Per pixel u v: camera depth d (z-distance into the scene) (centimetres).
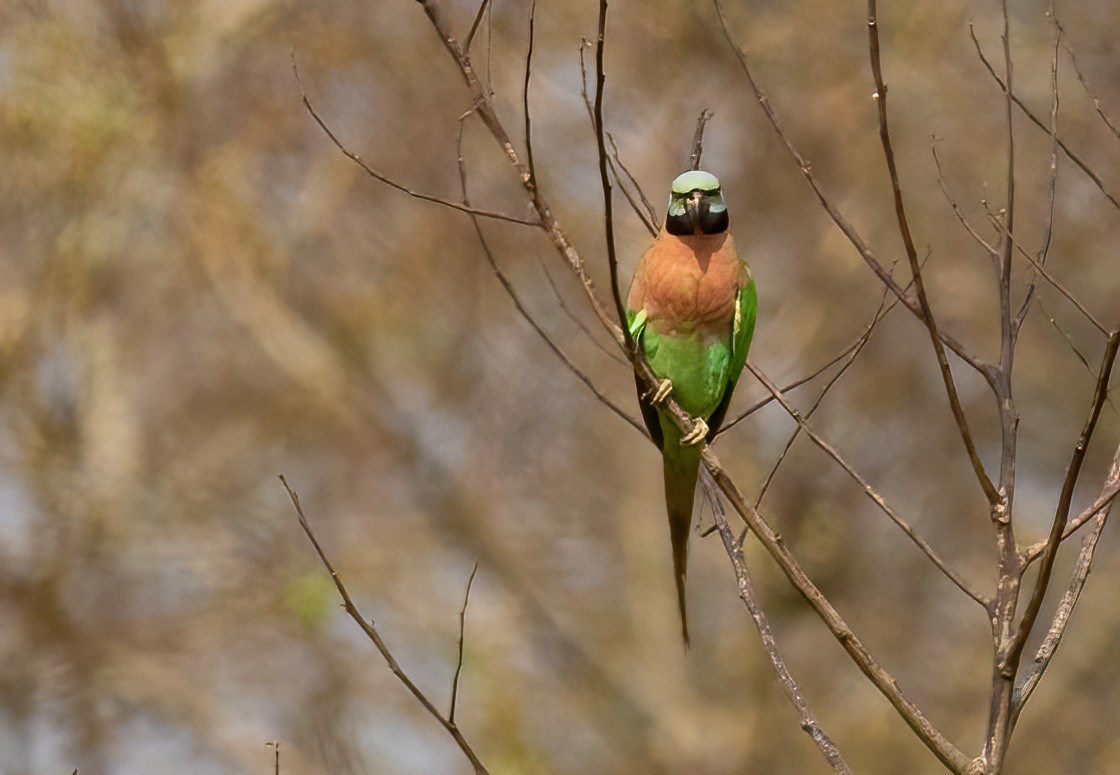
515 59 1534
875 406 1844
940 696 1948
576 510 2050
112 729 1795
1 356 1766
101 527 1855
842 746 1967
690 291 823
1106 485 605
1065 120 1501
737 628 2073
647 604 2097
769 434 1859
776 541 621
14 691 1775
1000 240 636
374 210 1769
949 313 1789
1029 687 580
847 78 1716
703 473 757
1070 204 1552
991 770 564
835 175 1764
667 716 2064
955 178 1636
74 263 1761
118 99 1711
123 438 1884
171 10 1753
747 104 1706
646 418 881
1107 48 1491
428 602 2003
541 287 1672
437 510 2019
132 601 1852
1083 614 1919
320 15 1689
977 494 1873
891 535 1895
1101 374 532
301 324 1925
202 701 1795
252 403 1947
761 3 1722
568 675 2106
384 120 1691
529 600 2075
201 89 1764
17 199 1716
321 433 1967
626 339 634
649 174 1656
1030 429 1878
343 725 1167
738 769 2011
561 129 1650
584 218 1656
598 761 2066
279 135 1750
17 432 1823
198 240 1812
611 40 1645
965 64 1645
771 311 1867
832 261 1798
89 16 1719
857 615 1952
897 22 1708
